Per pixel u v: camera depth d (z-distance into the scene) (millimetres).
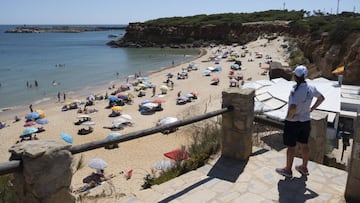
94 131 23781
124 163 16703
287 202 4168
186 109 26891
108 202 7559
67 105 30719
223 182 4730
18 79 46062
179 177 4941
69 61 67062
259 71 45281
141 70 53906
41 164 2742
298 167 4973
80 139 22266
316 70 33938
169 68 53344
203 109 25531
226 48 80000
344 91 19453
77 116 27688
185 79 42625
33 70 54531
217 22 97938
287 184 4641
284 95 17234
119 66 59344
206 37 96562
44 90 39000
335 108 15688
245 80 39719
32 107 31391
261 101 17000
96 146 3402
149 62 64375
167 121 21922
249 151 5555
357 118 3857
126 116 25781
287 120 4699
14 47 107062
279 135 9008
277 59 53688
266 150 5938
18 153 2717
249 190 4484
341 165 7969
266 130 9609
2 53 85375
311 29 48906
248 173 4992
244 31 88688
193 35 98562
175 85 39000
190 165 5516
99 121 26188
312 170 5090
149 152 18125
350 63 25797
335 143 14477
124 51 89188
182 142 18781
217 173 5020
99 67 58156
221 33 94375
